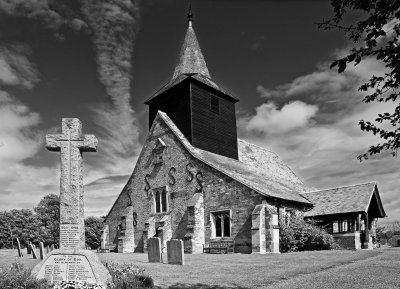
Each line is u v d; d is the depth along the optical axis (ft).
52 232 197.67
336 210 101.76
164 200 107.96
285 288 35.45
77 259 36.29
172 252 61.00
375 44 15.51
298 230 92.12
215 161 104.01
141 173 115.75
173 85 113.60
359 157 18.06
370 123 17.47
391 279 39.78
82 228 38.68
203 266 56.24
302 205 104.99
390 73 16.11
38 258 80.12
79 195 39.01
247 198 87.61
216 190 94.07
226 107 122.83
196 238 92.68
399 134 17.01
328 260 62.39
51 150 40.37
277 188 103.24
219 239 91.20
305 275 45.50
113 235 120.57
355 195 106.32
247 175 103.04
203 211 95.71
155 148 112.16
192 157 101.30
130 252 111.75
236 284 38.83
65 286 33.32
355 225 99.66
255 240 82.38
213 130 115.24
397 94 16.51
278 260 63.72
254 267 53.36
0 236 171.01
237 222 88.43
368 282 37.93
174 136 107.86
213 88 116.16
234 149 122.42
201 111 112.27
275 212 84.38
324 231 96.37
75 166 39.50
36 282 32.53
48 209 209.77
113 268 39.34
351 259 63.98
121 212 119.44
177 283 39.55
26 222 195.72
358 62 15.70
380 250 88.69
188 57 124.88
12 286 31.09
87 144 39.75
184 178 102.17
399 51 15.06
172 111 115.24
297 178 140.15
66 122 40.27
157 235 101.09
